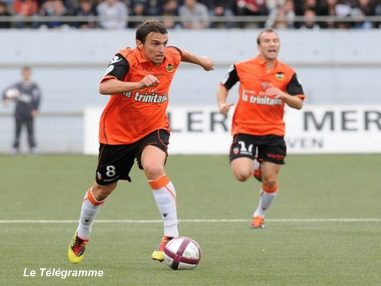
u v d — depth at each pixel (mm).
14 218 45312
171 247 29844
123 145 30281
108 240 37625
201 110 84688
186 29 98625
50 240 37625
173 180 64812
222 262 31719
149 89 30000
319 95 99250
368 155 83438
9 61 99062
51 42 99062
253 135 41188
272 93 40094
